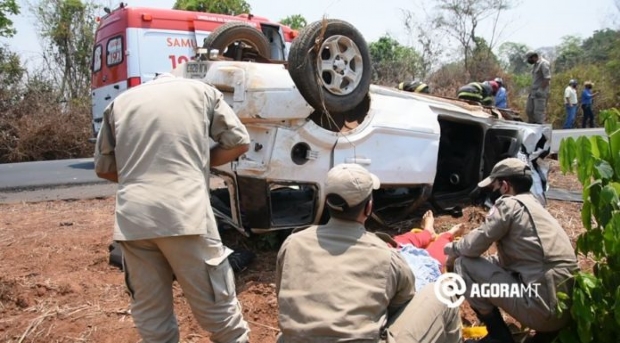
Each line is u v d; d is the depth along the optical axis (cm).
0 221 671
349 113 513
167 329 316
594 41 3897
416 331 267
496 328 357
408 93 580
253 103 445
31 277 475
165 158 301
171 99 312
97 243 558
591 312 302
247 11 2100
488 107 662
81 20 2058
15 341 379
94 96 1066
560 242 334
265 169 456
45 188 913
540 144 671
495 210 347
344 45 484
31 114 1609
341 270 261
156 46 949
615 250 299
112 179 345
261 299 427
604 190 298
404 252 423
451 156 645
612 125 315
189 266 301
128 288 313
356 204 271
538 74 1257
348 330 248
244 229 484
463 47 2486
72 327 394
